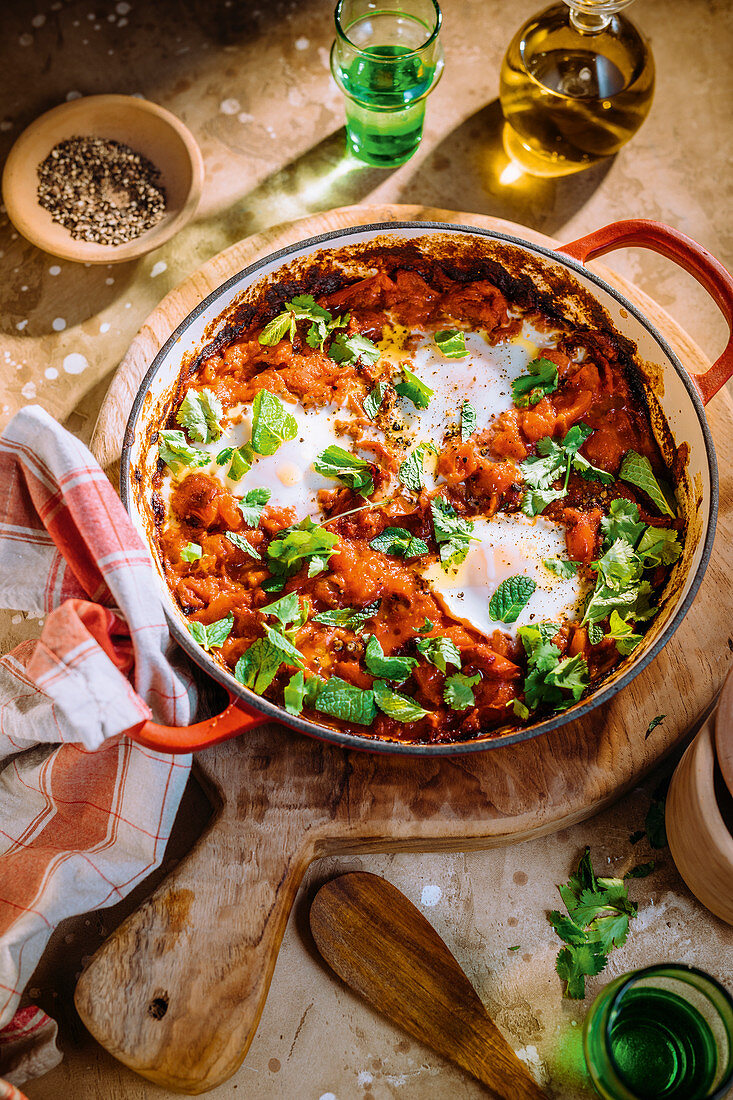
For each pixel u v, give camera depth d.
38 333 0.92
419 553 0.81
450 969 0.78
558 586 0.81
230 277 0.85
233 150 0.96
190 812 0.83
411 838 0.78
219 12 0.98
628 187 0.95
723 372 0.79
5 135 0.96
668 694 0.80
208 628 0.79
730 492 0.83
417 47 0.92
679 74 0.97
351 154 0.95
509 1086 0.77
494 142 0.95
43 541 0.78
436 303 0.85
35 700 0.79
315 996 0.80
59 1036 0.79
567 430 0.83
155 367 0.78
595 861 0.82
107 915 0.81
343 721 0.78
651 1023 0.77
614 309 0.82
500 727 0.78
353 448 0.83
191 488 0.81
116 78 0.97
